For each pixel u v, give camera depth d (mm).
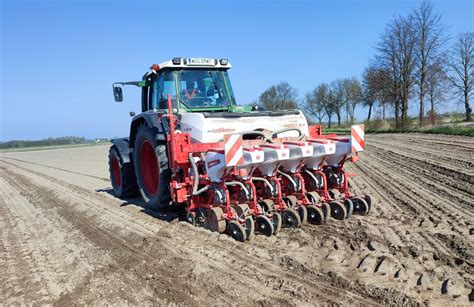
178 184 6473
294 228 6125
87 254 5910
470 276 4352
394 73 34281
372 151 18344
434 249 5164
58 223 8062
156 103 8359
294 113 7402
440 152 15523
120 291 4508
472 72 39844
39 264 5684
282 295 4055
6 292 4805
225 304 3969
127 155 9641
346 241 5551
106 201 9758
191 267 4859
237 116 6781
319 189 6797
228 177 6035
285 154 6055
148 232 6527
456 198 7859
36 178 17188
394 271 4516
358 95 50344
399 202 7793
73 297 4504
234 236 5781
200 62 7980
